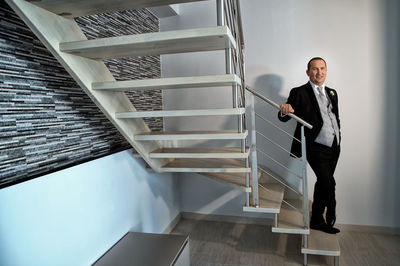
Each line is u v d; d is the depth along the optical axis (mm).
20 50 1239
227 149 1995
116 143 2020
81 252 1527
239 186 2010
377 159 2486
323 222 2234
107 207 1772
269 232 2652
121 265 1528
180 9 2793
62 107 1502
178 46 1270
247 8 2635
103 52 1287
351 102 2480
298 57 2551
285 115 2193
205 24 2740
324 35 2482
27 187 1194
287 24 2553
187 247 1820
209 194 2955
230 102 2770
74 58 1301
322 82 2199
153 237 1852
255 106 2697
